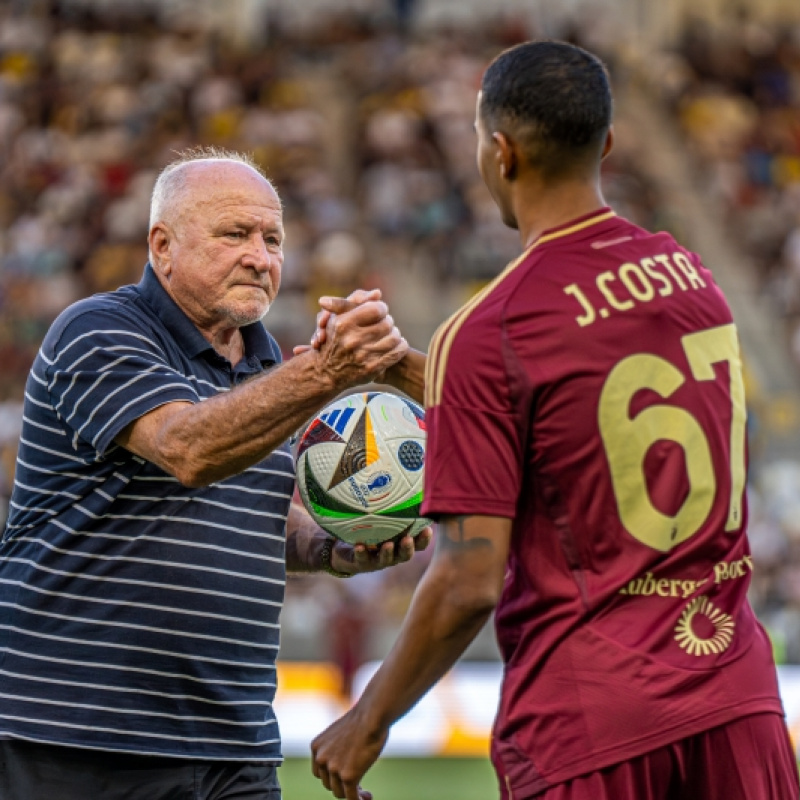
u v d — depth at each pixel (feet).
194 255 41.98
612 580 31.40
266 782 42.42
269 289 43.06
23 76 245.04
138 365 39.22
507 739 32.53
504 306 31.73
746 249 223.71
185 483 37.70
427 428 32.14
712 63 266.16
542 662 31.89
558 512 31.76
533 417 31.53
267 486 42.29
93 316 40.63
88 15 264.11
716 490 32.40
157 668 39.73
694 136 247.29
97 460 39.81
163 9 269.44
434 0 274.77
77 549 39.93
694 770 31.63
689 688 31.22
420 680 32.14
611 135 33.96
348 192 221.66
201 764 40.52
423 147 225.97
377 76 251.60
